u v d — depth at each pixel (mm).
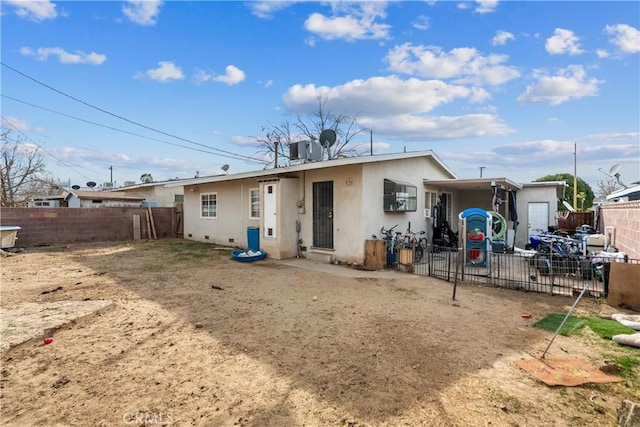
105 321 4547
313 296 5895
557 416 2457
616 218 8438
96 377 3031
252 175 10938
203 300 5594
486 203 14844
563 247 8102
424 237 11898
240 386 2877
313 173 10008
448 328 4320
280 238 9977
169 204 22703
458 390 2811
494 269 7891
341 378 3012
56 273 7793
